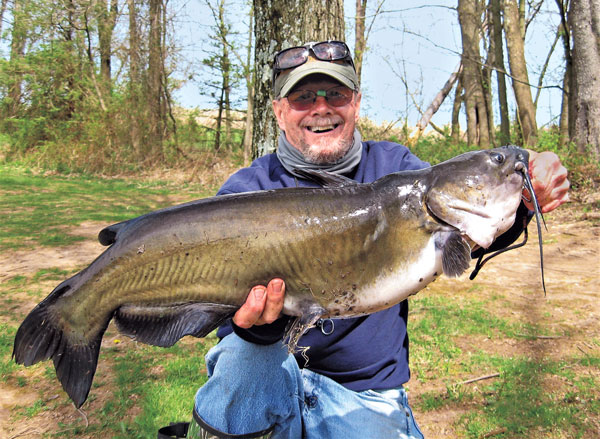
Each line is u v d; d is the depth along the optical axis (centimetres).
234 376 81
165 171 732
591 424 124
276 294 75
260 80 164
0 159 849
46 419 136
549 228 321
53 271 267
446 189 79
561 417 127
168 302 75
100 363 168
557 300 205
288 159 95
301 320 77
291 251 75
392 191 79
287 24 157
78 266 277
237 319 75
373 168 95
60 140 814
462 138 889
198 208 75
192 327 75
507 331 179
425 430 128
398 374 87
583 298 205
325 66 90
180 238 74
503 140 586
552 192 82
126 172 745
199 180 669
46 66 880
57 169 751
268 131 164
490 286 228
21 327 73
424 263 79
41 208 452
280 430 87
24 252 304
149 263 74
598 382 142
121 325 76
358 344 85
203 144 908
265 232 74
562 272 239
